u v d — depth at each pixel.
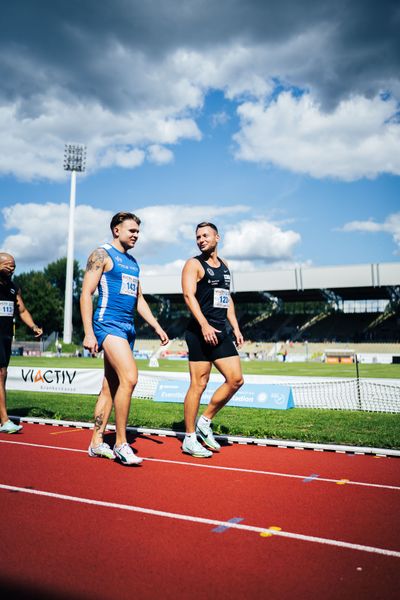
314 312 66.81
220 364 5.25
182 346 61.50
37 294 73.31
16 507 3.36
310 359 53.12
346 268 53.38
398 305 60.44
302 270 55.00
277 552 2.65
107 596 2.13
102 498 3.60
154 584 2.26
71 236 52.75
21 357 47.09
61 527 2.98
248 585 2.27
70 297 52.75
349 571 2.43
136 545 2.72
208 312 5.24
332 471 4.57
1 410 6.40
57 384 13.30
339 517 3.24
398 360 45.91
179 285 61.72
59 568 2.41
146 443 5.88
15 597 2.11
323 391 10.66
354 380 10.34
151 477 4.25
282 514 3.29
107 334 4.73
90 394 12.80
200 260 5.29
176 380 11.79
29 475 4.24
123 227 4.90
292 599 2.14
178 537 2.85
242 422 7.60
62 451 5.32
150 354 58.41
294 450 5.60
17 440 5.96
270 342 59.84
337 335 59.47
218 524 3.08
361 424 7.46
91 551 2.63
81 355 51.44
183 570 2.41
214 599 2.13
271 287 56.22
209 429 5.51
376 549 2.71
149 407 9.78
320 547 2.73
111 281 4.77
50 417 7.91
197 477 4.28
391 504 3.54
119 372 4.65
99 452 4.99
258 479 4.24
